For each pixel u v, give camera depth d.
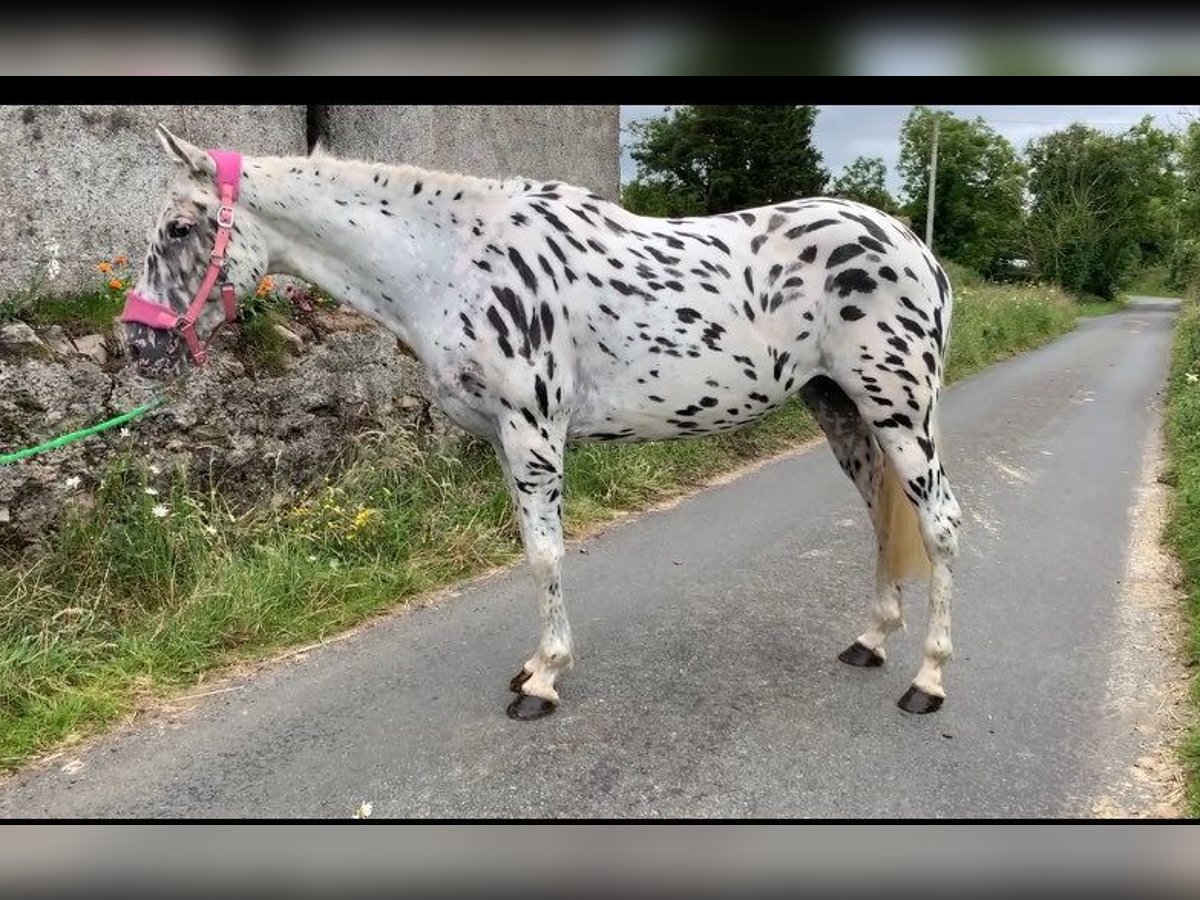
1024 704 3.25
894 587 3.50
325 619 3.90
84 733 3.04
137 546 3.82
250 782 2.79
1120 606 4.12
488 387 2.97
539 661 3.23
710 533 5.19
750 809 2.65
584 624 3.94
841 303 3.08
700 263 3.03
